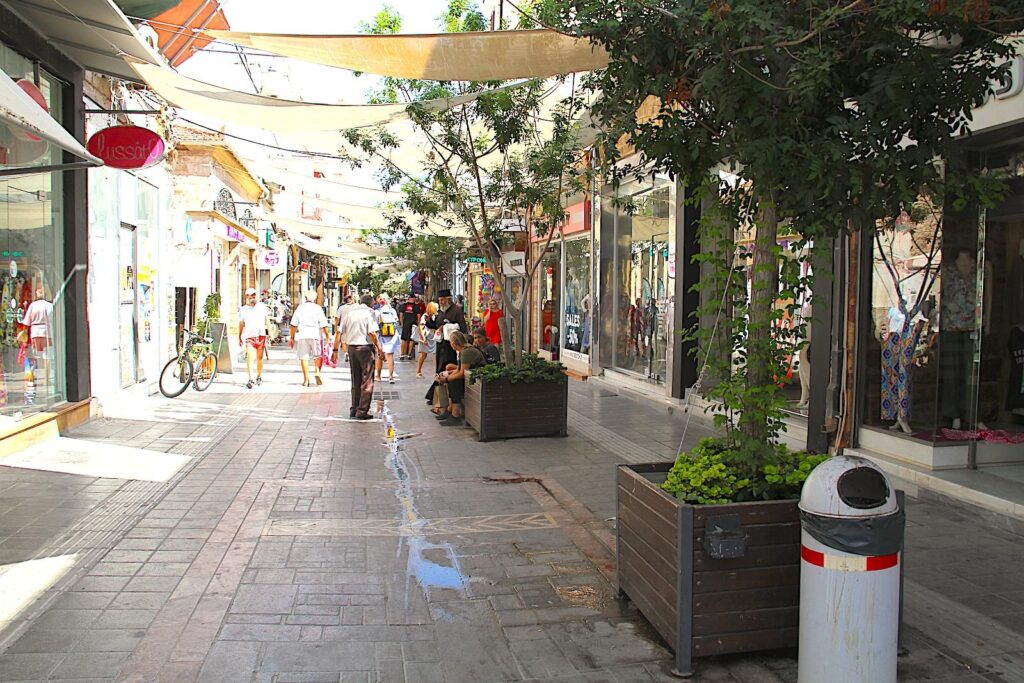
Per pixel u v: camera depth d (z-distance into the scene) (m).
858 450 7.75
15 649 3.79
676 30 3.94
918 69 3.64
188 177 18.70
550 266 20.06
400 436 9.84
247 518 6.04
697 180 4.48
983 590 4.66
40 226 9.07
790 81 3.51
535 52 7.43
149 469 7.56
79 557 5.07
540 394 9.68
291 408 12.16
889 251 7.52
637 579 4.21
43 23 8.11
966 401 7.05
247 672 3.64
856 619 3.13
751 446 3.94
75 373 9.81
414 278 31.56
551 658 3.84
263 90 11.44
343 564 5.11
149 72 8.55
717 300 4.20
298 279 42.53
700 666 3.74
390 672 3.68
